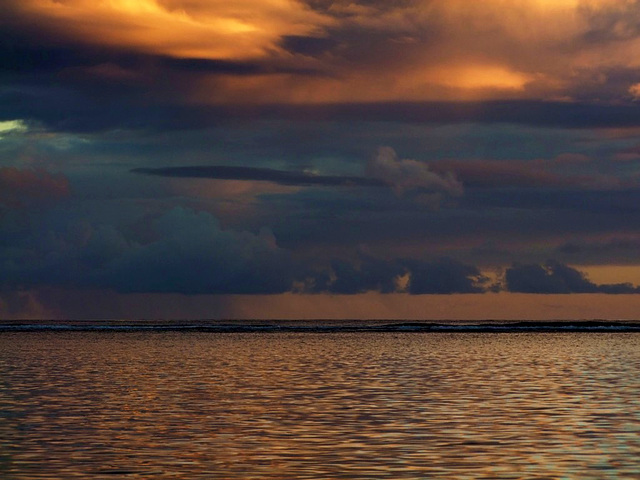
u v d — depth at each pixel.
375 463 23.88
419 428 29.98
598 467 23.30
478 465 23.56
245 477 22.16
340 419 32.28
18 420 32.16
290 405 36.66
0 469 23.17
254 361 66.75
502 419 32.16
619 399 38.84
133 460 24.41
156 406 36.41
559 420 31.86
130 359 69.06
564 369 58.03
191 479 21.95
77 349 85.06
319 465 23.62
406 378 50.44
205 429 29.97
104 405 36.78
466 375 52.78
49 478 22.09
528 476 22.19
